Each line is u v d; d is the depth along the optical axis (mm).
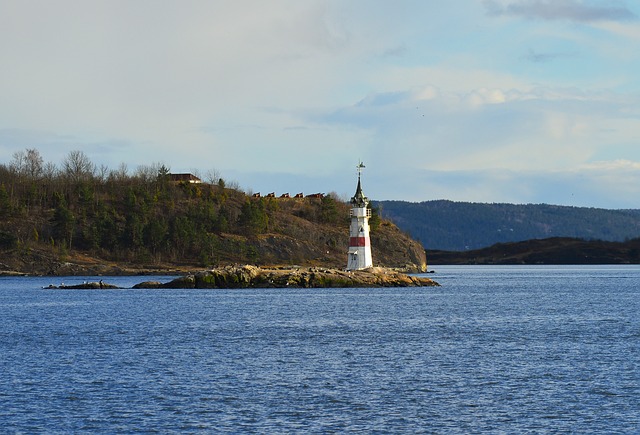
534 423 76500
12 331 144875
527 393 88438
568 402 84375
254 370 101625
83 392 88000
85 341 129750
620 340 131250
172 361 108312
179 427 74750
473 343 127438
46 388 89875
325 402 84125
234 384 92688
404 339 132750
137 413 79375
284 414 79312
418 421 77062
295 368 103188
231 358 111125
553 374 99125
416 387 91438
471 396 86938
